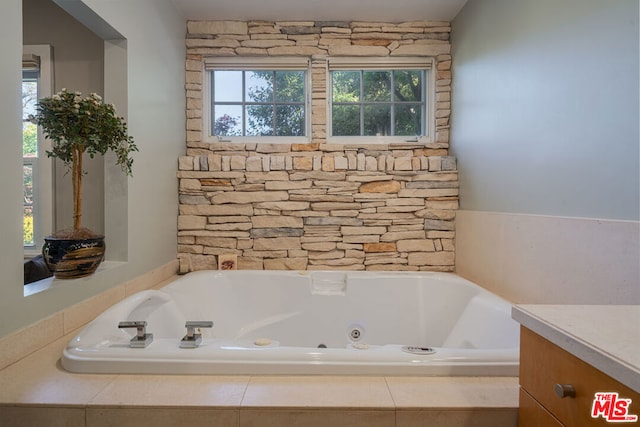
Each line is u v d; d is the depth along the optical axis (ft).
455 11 7.25
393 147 7.68
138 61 5.42
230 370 3.20
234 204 7.18
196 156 7.16
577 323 2.31
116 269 4.91
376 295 6.48
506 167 5.38
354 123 8.04
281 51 7.64
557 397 2.24
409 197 7.25
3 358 3.19
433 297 6.40
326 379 3.15
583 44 3.78
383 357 3.27
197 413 2.77
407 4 7.02
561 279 4.13
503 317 4.58
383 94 8.04
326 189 7.23
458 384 3.10
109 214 5.16
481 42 6.22
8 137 3.17
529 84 4.78
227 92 7.98
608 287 3.48
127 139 4.68
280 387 3.02
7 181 3.18
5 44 3.12
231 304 6.52
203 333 5.95
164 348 3.34
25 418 2.77
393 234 7.27
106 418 2.77
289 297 6.56
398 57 7.80
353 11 7.29
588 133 3.73
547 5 4.38
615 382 1.81
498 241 5.53
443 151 7.70
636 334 2.12
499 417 2.79
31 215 6.04
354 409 2.78
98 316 4.06
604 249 3.52
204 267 7.17
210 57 7.73
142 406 2.77
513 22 5.16
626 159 3.28
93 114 4.20
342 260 7.26
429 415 2.79
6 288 3.20
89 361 3.18
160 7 6.24
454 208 7.24
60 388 2.94
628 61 3.25
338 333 6.45
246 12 7.28
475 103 6.47
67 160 4.42
